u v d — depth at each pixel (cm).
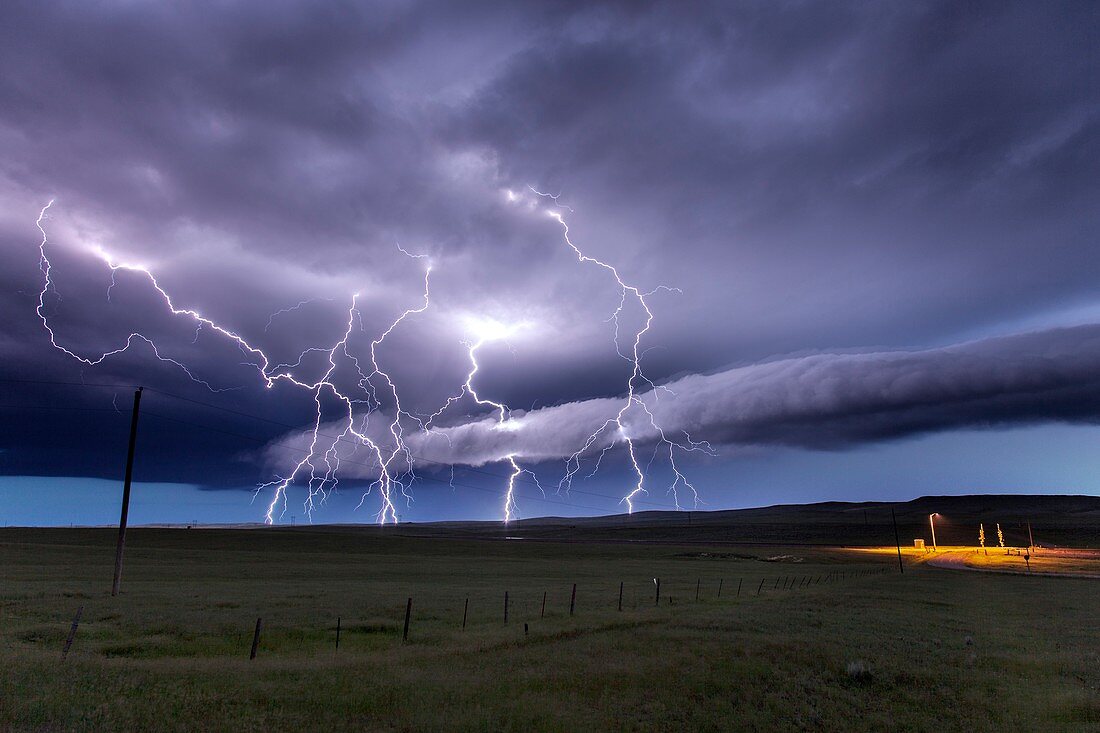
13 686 1216
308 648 1992
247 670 1546
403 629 2338
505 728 1137
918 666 1688
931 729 1201
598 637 2116
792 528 17200
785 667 1673
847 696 1409
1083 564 8412
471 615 2712
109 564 5641
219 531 12044
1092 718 1266
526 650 1894
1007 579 5934
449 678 1496
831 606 3238
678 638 2080
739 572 6550
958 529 16925
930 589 4550
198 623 2348
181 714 1134
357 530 16325
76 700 1160
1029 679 1584
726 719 1236
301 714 1183
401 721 1162
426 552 9038
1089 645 2108
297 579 4712
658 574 6028
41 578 4209
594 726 1173
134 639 2052
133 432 3716
